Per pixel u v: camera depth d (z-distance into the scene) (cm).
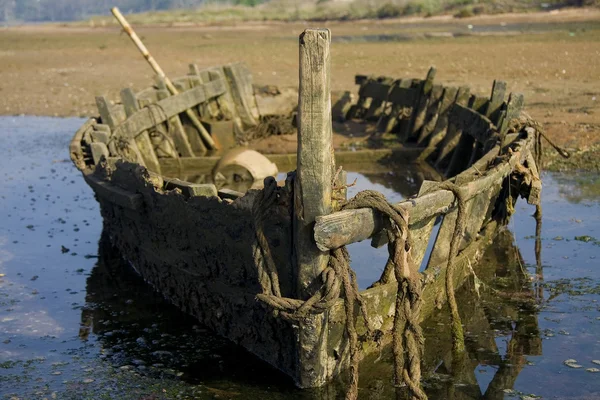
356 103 1609
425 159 1263
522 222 980
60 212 1137
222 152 1378
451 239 699
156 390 612
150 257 809
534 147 977
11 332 740
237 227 629
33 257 951
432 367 634
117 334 726
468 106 1156
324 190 546
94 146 941
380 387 594
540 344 667
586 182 1152
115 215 895
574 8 4075
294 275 583
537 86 1895
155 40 3906
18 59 3084
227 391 603
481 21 4034
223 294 674
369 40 3306
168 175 1252
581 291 769
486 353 653
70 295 829
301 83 531
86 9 9250
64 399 603
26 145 1596
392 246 564
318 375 589
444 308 724
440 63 2386
